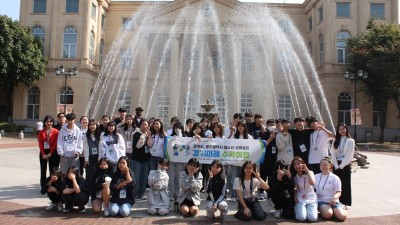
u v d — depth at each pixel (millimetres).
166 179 8422
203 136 10523
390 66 32000
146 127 9867
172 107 37438
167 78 40469
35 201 9375
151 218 7992
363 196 10633
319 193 8281
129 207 8195
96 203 8305
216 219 7953
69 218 7855
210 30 38344
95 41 42000
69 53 39750
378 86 33938
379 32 34531
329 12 38438
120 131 9938
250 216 7844
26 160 18188
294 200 8039
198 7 39656
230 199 10008
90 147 9812
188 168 8312
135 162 9836
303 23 44125
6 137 33438
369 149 29844
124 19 44594
